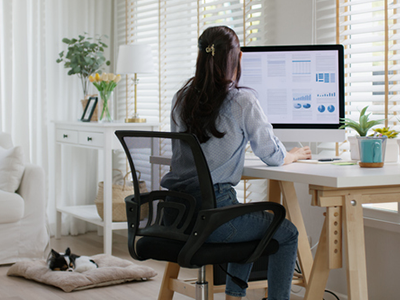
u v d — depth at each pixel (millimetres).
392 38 2324
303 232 2207
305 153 2076
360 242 1630
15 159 3184
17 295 2596
